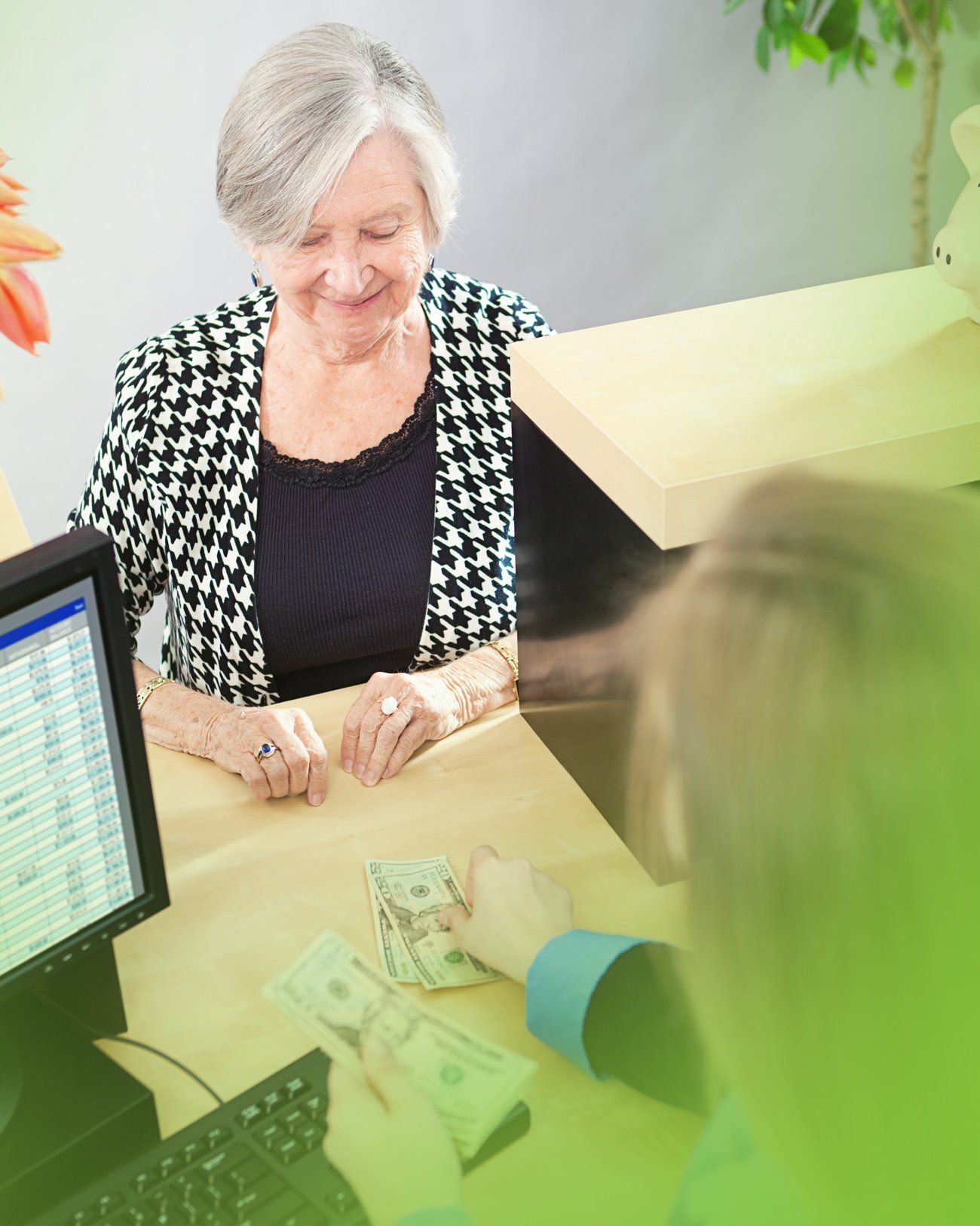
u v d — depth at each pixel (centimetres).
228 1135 87
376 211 146
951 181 305
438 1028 96
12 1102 89
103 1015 98
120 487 161
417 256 153
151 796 92
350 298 150
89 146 235
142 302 251
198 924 109
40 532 260
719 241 290
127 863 94
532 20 254
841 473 55
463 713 135
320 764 126
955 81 293
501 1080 91
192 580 163
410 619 164
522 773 127
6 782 84
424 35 248
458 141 259
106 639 85
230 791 126
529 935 102
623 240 281
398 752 128
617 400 107
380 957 105
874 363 112
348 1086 90
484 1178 86
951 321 119
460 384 163
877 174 296
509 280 276
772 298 126
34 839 87
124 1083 91
